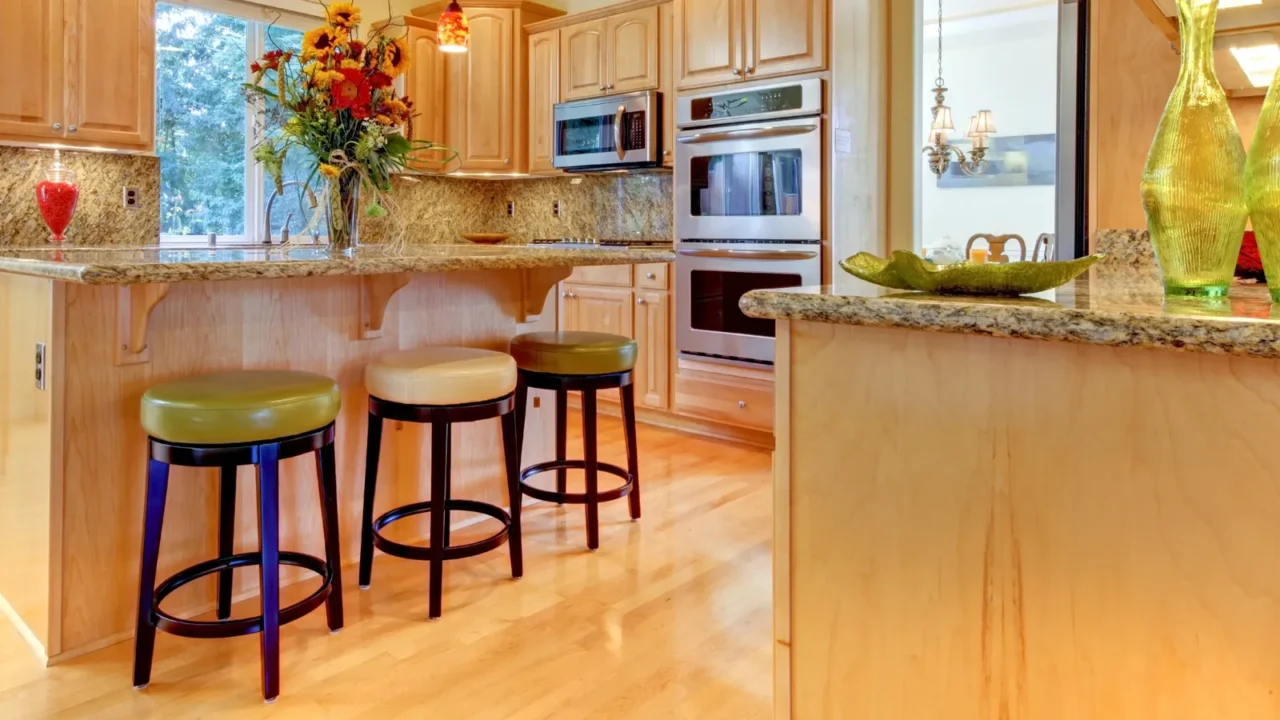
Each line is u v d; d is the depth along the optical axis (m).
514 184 5.56
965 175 6.08
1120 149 2.11
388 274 2.28
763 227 3.74
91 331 1.83
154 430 1.65
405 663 1.84
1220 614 0.77
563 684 1.76
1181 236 0.96
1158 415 0.79
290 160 4.59
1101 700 0.85
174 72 4.18
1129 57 2.08
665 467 3.52
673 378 4.20
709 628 2.02
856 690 1.03
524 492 2.56
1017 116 5.89
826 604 1.05
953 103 6.14
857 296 0.98
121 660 1.83
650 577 2.32
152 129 3.79
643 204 4.89
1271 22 1.66
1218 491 0.77
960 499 0.93
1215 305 0.87
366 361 2.39
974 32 5.85
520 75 4.94
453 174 5.02
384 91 2.46
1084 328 0.78
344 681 1.76
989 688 0.92
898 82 3.92
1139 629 0.82
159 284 1.84
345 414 2.35
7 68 3.33
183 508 2.02
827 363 1.02
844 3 3.52
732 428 4.02
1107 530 0.83
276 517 1.69
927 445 0.95
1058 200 2.42
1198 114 0.95
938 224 6.25
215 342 2.05
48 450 1.80
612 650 1.91
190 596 2.05
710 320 3.97
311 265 1.76
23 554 1.92
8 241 3.60
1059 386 0.85
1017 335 0.83
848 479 1.02
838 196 3.55
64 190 3.15
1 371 2.00
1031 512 0.88
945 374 0.93
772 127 3.65
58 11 3.45
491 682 1.76
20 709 1.63
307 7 4.55
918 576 0.97
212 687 1.73
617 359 2.56
